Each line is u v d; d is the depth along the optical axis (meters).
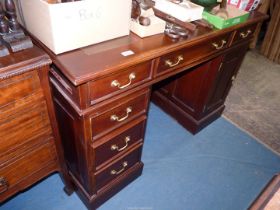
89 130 0.94
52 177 1.42
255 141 1.83
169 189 1.44
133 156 1.30
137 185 1.44
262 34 3.30
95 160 1.08
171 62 1.07
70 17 0.80
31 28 0.94
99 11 0.86
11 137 0.87
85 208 1.30
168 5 1.17
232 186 1.50
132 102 1.03
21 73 0.75
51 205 1.30
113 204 1.34
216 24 1.20
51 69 0.92
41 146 1.00
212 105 1.76
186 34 1.07
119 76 0.89
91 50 0.90
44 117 0.93
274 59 2.92
